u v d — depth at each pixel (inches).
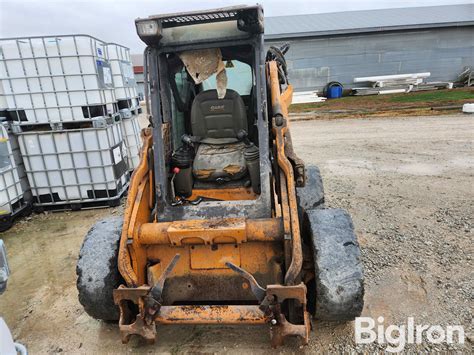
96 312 107.4
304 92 823.1
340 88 794.2
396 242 158.4
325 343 104.6
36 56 201.8
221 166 122.7
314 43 820.6
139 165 113.7
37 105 207.9
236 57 122.7
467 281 128.6
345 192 225.1
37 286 145.7
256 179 121.8
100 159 219.1
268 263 105.0
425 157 299.3
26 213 219.6
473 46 821.9
